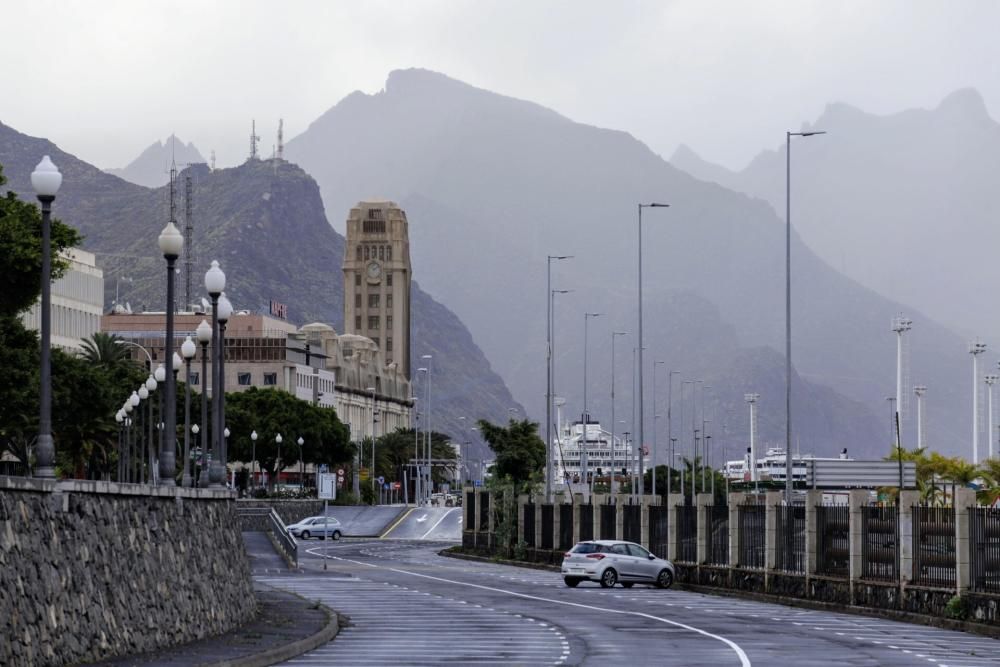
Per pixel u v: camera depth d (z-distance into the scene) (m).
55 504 62.22
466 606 120.25
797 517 130.62
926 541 109.50
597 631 95.31
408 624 101.31
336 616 100.25
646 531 166.88
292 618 96.62
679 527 158.25
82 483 65.44
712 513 150.25
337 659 75.25
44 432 63.56
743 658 76.75
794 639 90.06
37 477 62.56
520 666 71.81
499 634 92.69
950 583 105.94
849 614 116.06
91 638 64.19
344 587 147.38
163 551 77.31
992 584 100.75
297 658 75.56
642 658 76.50
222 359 99.81
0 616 54.22
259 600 113.50
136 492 73.38
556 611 114.69
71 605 62.31
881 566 115.62
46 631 58.88
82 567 64.44
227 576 91.12
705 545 151.00
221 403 99.38
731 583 142.62
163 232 84.00
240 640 79.88
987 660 77.81
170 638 75.75
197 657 68.56
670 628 98.06
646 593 142.88
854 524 119.06
